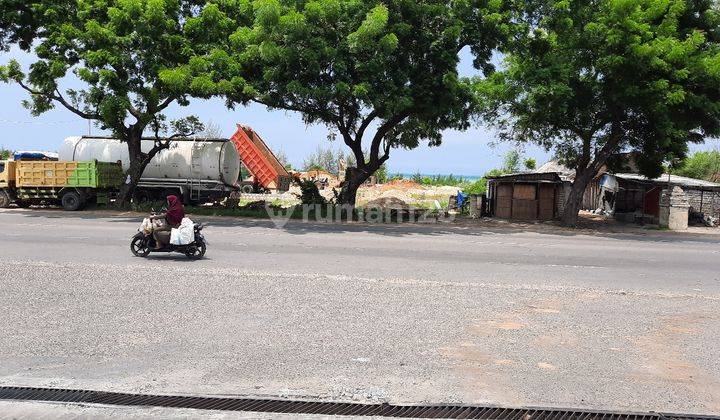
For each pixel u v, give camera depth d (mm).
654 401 4875
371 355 5883
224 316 7320
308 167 76000
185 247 12500
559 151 31312
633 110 25781
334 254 13953
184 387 4914
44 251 12969
